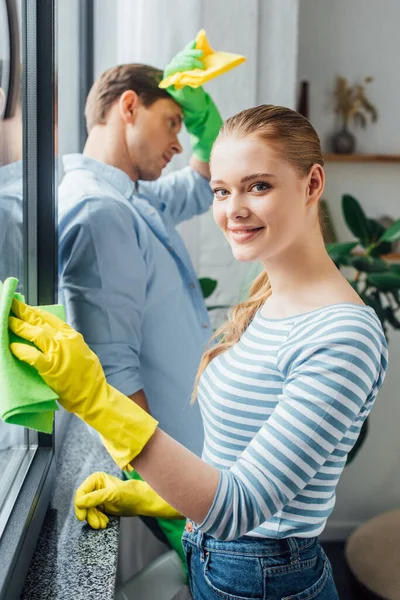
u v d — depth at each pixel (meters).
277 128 0.86
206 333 1.67
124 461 0.78
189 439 1.58
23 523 0.97
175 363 1.55
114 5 2.00
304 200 0.89
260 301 1.02
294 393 0.81
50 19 1.15
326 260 0.93
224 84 2.10
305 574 0.94
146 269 1.50
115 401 0.78
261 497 0.78
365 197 2.78
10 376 0.74
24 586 0.97
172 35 1.92
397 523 2.32
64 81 1.76
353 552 2.20
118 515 1.17
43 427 0.77
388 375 2.81
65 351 0.75
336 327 0.83
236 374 0.93
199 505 0.78
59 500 1.23
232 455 0.93
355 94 2.72
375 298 2.22
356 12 2.69
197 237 2.09
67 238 1.39
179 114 1.58
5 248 1.04
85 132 2.07
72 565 1.02
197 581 1.00
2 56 1.00
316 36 2.69
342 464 0.92
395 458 2.85
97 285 1.39
